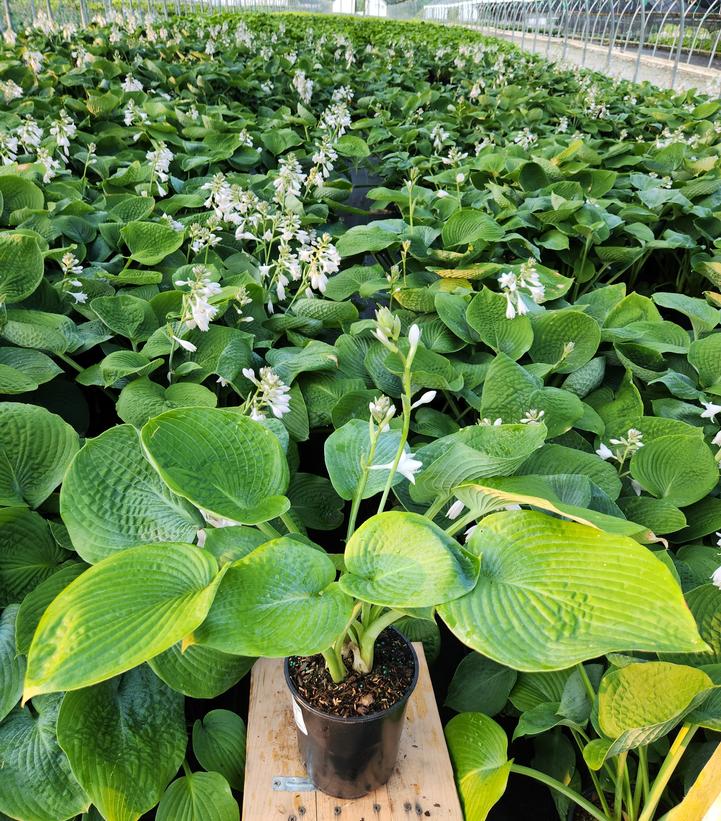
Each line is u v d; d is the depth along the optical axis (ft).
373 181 24.44
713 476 7.74
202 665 5.65
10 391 7.67
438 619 8.55
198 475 4.83
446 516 6.83
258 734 5.84
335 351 9.15
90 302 9.76
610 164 22.53
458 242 13.97
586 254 15.57
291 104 28.37
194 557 4.60
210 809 5.46
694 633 4.00
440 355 9.82
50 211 12.57
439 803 5.47
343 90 28.19
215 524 5.46
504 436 5.76
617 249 14.85
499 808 6.76
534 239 15.52
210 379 9.64
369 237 13.57
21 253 9.52
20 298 9.53
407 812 5.39
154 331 9.99
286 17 60.64
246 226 12.91
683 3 37.32
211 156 18.57
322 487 8.29
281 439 6.26
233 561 4.85
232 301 10.57
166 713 5.72
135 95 22.50
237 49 34.86
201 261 12.60
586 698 5.84
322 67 34.45
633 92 36.22
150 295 11.05
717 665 5.40
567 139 22.97
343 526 9.51
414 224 15.46
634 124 29.58
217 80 26.89
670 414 9.54
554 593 4.36
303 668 5.49
